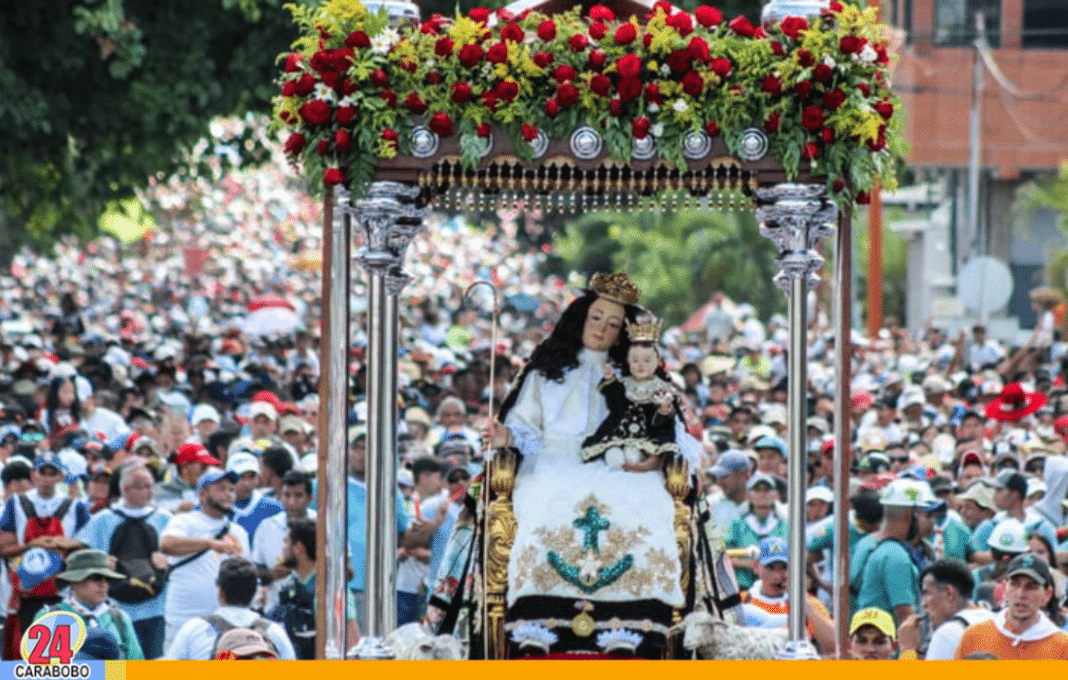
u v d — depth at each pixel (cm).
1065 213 14100
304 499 3559
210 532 3466
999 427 5522
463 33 2088
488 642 2136
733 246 16500
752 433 4550
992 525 3741
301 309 11500
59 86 6006
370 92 2078
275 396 5300
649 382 2186
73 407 5088
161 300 14512
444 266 14325
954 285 13900
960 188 14275
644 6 2209
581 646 2116
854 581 3291
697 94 2078
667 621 2119
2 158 6328
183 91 6022
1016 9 13688
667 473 2159
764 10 2152
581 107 2089
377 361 2130
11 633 3394
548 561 2117
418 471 3753
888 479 3800
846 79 2086
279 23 5981
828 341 7881
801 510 2112
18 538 3644
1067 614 3084
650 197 2333
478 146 2084
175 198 16350
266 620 2955
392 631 2153
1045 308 9412
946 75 13488
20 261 15050
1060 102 13675
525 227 16100
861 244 14850
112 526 3606
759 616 2659
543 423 2188
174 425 4903
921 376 6969
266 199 16675
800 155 2078
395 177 2100
